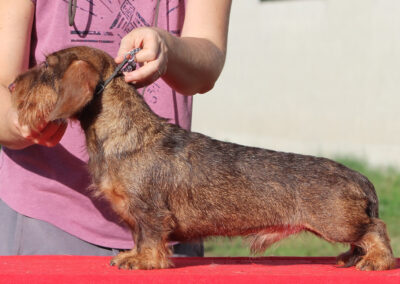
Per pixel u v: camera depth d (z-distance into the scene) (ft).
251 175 14.26
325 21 61.26
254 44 64.49
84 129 14.28
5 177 16.78
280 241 14.92
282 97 63.46
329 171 14.37
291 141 61.87
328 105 61.26
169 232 13.84
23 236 16.38
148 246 13.64
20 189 16.49
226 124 65.92
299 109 62.69
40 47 16.47
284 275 12.25
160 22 16.88
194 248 17.16
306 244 34.65
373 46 59.11
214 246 36.09
